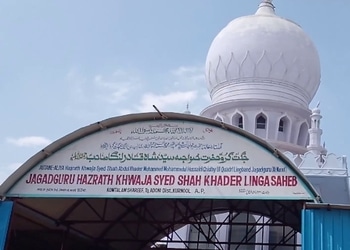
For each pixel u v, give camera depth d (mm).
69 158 14117
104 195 13586
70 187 13820
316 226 12008
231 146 13344
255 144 13211
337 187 23078
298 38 33906
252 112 31984
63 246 16922
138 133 14055
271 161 12953
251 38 33312
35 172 14109
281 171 12805
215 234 22891
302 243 11906
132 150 13906
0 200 13844
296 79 33250
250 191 12812
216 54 34531
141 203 18297
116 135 14148
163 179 13453
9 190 13969
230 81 33625
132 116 14016
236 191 12891
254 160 13062
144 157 13773
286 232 24391
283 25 34281
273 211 19266
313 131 27797
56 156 14188
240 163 13125
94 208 17281
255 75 32938
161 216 20281
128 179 13641
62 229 16938
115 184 13656
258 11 36219
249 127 31828
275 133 31516
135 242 21469
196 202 19844
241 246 24578
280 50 32969
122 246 21078
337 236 11828
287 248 24109
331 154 23781
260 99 31812
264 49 32906
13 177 13930
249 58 33000
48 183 13945
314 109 28141
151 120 14086
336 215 12023
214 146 13453
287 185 12641
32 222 16344
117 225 19281
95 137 14242
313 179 23312
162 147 13773
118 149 13992
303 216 12180
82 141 14250
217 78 34469
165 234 20719
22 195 13859
